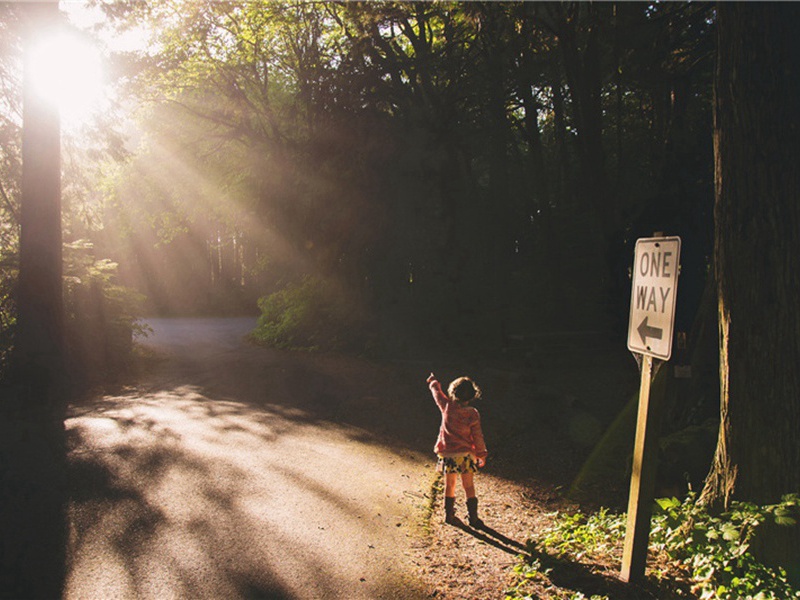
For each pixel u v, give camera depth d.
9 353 11.86
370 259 17.23
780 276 4.02
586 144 15.84
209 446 7.42
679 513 4.54
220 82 20.83
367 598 3.92
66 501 5.38
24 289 11.36
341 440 8.14
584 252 18.25
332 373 13.69
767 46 3.99
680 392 7.58
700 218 11.70
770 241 4.03
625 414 8.93
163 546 4.52
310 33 19.23
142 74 18.84
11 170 13.55
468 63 18.25
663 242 3.62
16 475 6.11
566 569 4.27
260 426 8.70
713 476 4.42
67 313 12.88
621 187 20.45
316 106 17.77
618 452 7.66
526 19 15.67
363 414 9.86
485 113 20.14
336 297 17.98
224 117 21.77
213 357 16.81
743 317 4.15
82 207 14.97
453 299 17.80
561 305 17.94
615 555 4.54
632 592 3.82
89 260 13.80
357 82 16.97
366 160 16.59
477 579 4.24
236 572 4.17
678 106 13.77
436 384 5.75
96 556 4.33
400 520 5.35
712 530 3.97
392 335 16.95
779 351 4.04
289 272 20.70
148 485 5.87
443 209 17.70
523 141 26.08
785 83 3.98
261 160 20.67
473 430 5.39
